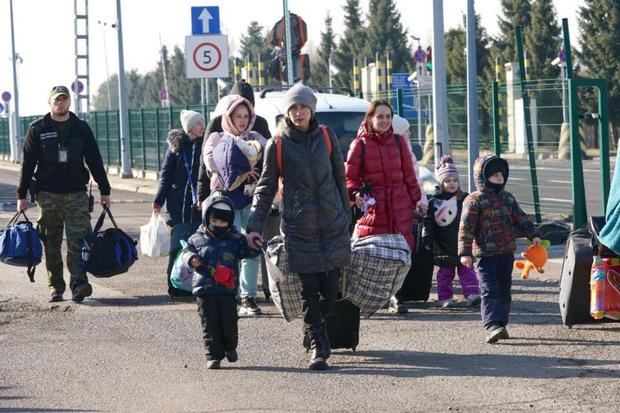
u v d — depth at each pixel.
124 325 23.12
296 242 18.64
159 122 76.06
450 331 21.81
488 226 20.44
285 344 20.84
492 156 20.53
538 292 26.11
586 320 21.36
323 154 18.72
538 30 133.38
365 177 20.55
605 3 121.25
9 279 30.09
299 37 45.00
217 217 18.84
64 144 26.12
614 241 20.05
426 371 18.34
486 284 20.56
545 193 38.25
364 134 20.70
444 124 37.50
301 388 17.36
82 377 18.45
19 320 24.03
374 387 17.33
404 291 24.58
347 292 19.72
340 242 18.70
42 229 26.48
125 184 73.50
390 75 129.62
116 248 26.11
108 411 16.23
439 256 24.42
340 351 20.19
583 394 16.55
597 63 121.00
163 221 26.22
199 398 16.86
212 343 18.84
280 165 18.75
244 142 23.58
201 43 44.06
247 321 23.28
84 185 26.47
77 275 26.16
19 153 128.38
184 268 23.92
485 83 139.62
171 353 20.27
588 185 60.25
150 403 16.64
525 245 34.19
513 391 16.84
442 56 37.34
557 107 37.25
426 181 29.64
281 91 33.31
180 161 26.16
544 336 21.00
